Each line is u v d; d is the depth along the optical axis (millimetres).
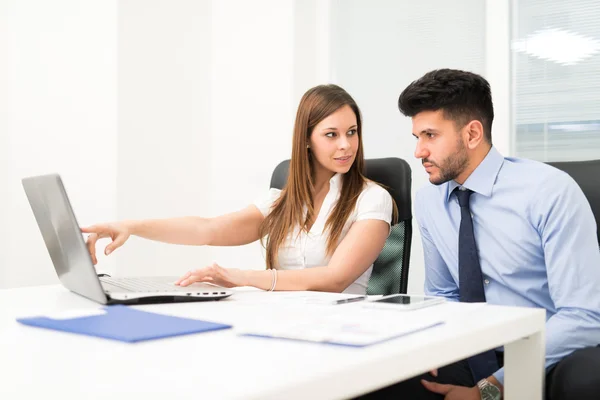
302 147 1894
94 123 3258
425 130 1538
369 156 3363
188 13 3510
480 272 1557
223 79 3574
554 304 1414
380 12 3330
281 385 562
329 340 744
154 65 3357
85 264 1122
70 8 3316
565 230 1396
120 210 3221
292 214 1906
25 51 3426
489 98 1552
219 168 3596
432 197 1689
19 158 3439
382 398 1340
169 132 3432
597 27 2771
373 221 1762
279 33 3391
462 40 3109
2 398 530
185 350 711
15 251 3424
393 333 780
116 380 581
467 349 818
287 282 1479
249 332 798
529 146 2934
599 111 2768
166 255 3420
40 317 922
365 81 3373
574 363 1140
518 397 1045
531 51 2926
